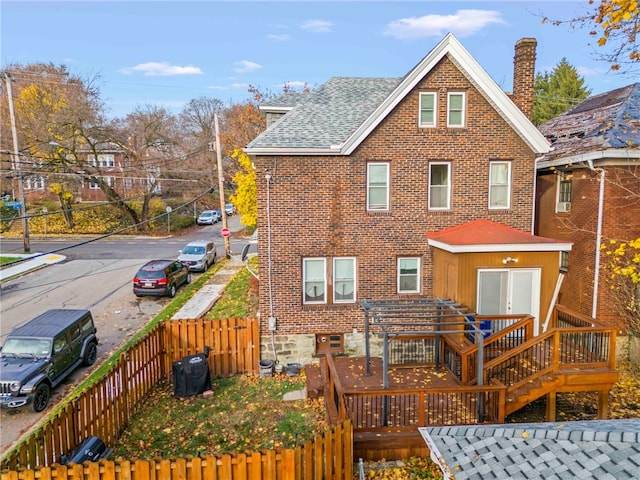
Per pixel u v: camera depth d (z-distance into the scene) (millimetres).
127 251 37406
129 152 45250
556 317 13164
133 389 12242
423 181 15203
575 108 20188
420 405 9484
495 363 10430
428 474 8805
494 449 5035
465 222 15406
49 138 40969
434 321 13820
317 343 15586
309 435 10875
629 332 14625
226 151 54906
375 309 13250
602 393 10789
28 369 12656
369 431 9453
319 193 14977
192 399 13156
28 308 22078
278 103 19109
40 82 42781
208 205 66938
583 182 15180
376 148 14969
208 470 7281
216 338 15031
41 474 6969
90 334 15922
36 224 47062
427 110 15141
